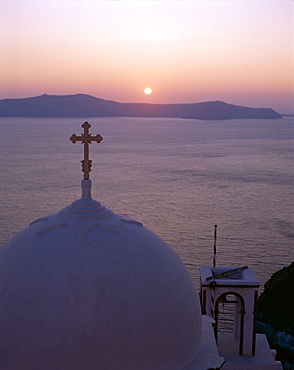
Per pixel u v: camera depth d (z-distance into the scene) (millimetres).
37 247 7922
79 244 7922
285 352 20406
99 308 7246
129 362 7305
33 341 7074
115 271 7625
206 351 8781
